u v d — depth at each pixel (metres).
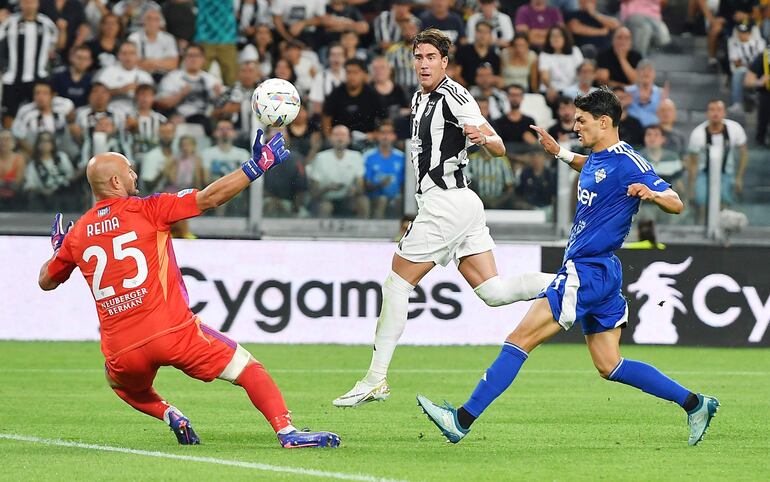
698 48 64.25
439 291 45.31
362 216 45.94
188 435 21.70
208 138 44.94
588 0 61.66
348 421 25.84
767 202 47.47
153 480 17.59
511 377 21.22
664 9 65.31
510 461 19.97
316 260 44.91
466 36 59.97
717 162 47.19
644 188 20.67
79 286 44.47
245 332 44.50
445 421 21.17
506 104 54.44
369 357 40.78
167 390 31.83
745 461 20.28
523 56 57.34
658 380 22.06
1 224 44.75
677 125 61.41
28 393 30.69
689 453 21.23
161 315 20.34
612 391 32.28
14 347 42.06
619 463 19.91
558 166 46.41
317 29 58.78
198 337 20.52
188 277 44.12
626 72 57.84
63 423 25.19
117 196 20.67
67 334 44.31
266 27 57.38
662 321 45.91
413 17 58.34
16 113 54.25
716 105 53.06
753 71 60.62
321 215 45.88
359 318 45.12
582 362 40.41
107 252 20.30
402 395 31.05
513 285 24.50
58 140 44.75
